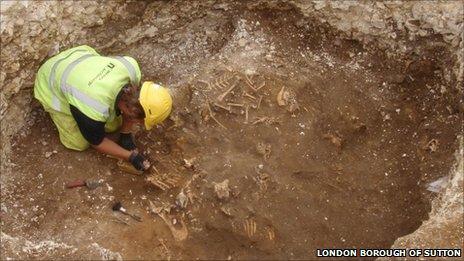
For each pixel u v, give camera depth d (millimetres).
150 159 3707
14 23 3387
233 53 4055
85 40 3852
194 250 3391
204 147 3703
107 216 3459
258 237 3389
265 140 3695
